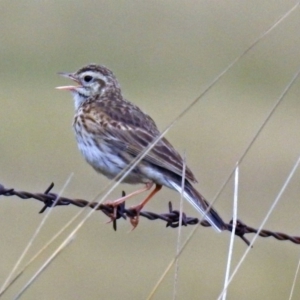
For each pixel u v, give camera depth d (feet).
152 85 105.50
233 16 119.96
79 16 124.57
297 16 114.73
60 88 44.60
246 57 110.52
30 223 67.00
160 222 67.97
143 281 63.05
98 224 67.56
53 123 90.99
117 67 112.78
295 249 67.41
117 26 124.16
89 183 74.90
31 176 77.56
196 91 102.06
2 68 108.78
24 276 57.93
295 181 76.54
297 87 102.22
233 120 91.66
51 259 28.07
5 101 97.04
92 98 44.14
